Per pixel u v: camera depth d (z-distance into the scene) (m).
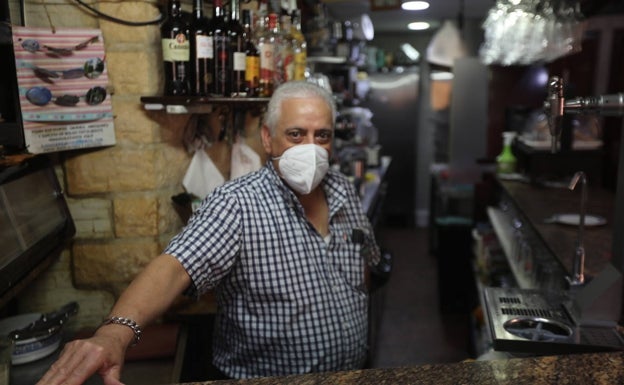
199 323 2.00
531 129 4.44
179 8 1.83
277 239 1.46
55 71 1.66
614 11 3.31
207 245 1.34
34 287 1.94
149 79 1.83
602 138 4.09
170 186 1.97
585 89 4.77
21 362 1.45
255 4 2.43
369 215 3.17
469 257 4.27
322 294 1.49
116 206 1.88
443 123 6.29
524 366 1.04
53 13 1.77
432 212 5.87
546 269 2.40
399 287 4.95
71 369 0.96
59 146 1.72
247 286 1.46
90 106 1.75
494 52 3.79
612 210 3.17
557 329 1.52
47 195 1.68
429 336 3.92
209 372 1.98
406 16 5.65
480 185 4.84
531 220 2.92
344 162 3.78
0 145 1.57
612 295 1.48
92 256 1.91
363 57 5.05
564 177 3.97
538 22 3.04
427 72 6.91
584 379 0.98
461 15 5.12
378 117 6.82
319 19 3.42
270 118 1.51
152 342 1.86
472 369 1.03
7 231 1.37
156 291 1.22
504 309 1.62
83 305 1.96
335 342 1.49
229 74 1.90
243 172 2.30
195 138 2.07
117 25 1.79
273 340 1.46
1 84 1.60
